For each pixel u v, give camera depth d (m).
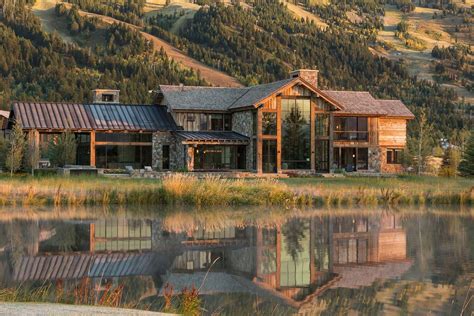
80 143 58.12
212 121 61.69
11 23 182.62
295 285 18.64
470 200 40.97
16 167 48.44
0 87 130.50
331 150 59.03
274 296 17.42
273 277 19.70
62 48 168.75
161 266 21.09
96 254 22.86
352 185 45.59
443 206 39.34
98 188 38.50
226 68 189.50
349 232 28.44
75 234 26.83
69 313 12.38
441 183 49.94
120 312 12.95
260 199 38.38
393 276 19.80
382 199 40.69
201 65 191.38
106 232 27.55
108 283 18.56
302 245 25.08
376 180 51.22
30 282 18.52
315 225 30.39
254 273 20.22
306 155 58.19
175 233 27.53
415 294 17.64
